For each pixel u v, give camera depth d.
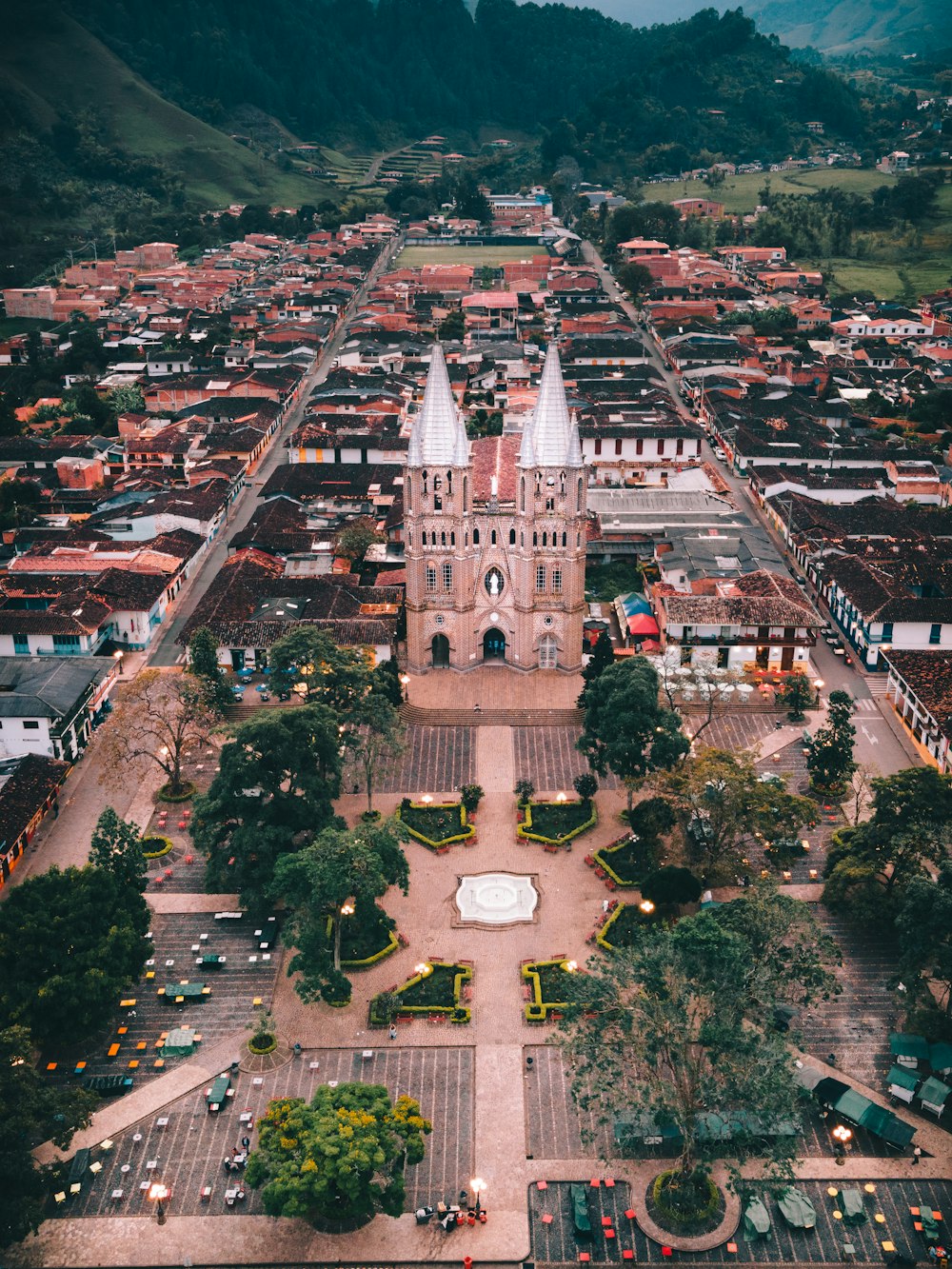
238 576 184.38
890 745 149.88
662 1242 84.88
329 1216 83.94
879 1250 84.50
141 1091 97.69
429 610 163.88
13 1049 87.50
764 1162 90.88
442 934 116.56
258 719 118.50
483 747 150.50
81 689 146.25
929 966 107.19
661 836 126.81
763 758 147.12
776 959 97.44
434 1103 96.44
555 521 158.00
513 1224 86.50
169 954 113.56
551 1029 104.56
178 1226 86.19
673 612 165.62
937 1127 94.00
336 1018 105.75
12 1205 80.81
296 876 104.62
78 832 131.88
